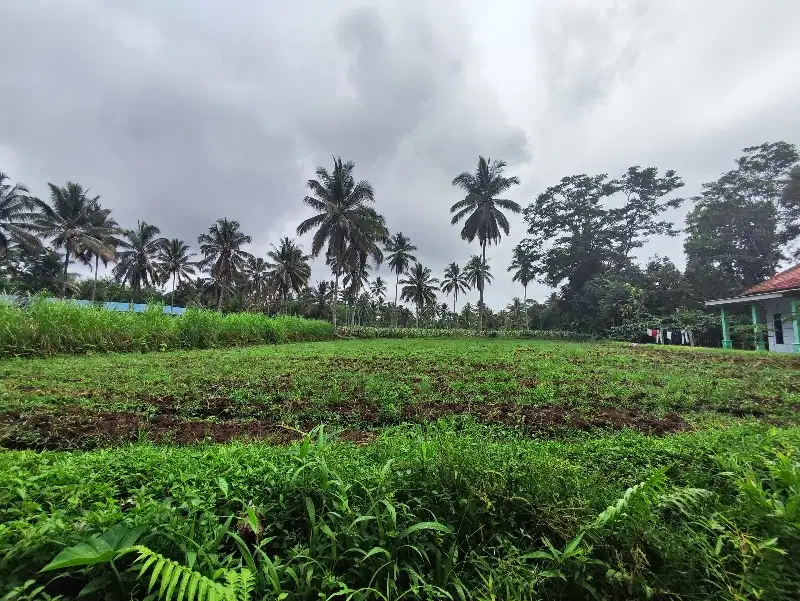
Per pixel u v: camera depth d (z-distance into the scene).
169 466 2.79
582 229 38.94
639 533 2.29
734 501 2.70
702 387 7.54
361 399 6.63
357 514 2.31
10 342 10.85
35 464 2.80
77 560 1.67
